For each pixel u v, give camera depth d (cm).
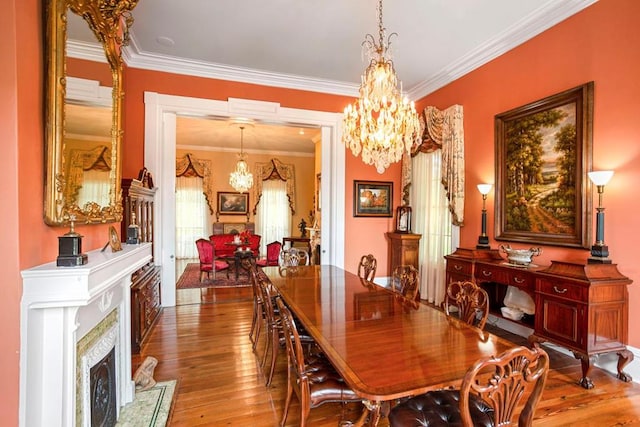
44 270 127
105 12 187
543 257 325
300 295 264
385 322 201
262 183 988
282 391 242
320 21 333
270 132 770
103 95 189
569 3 294
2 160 123
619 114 265
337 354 155
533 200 336
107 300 184
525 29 337
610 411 216
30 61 132
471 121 423
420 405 158
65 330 138
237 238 732
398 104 297
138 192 331
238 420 208
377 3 301
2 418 124
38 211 137
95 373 177
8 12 123
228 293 539
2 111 122
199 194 932
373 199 545
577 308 251
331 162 523
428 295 496
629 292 257
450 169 436
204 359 295
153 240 426
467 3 301
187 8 311
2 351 124
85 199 168
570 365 284
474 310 218
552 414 212
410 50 393
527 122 344
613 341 251
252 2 301
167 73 430
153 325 379
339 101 519
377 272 548
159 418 208
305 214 1025
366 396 123
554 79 317
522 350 121
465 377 116
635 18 255
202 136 813
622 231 262
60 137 144
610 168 270
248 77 464
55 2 141
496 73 385
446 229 464
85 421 159
